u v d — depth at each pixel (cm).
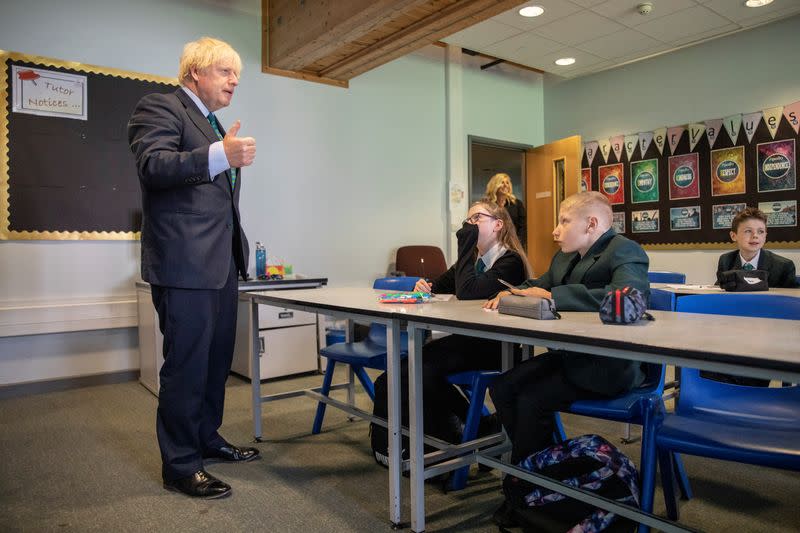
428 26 361
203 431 221
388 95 511
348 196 483
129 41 375
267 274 411
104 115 365
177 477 191
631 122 580
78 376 362
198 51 196
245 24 423
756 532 163
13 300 339
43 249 348
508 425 163
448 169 555
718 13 435
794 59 464
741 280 264
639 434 254
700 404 151
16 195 337
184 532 165
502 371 203
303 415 291
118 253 374
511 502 159
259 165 432
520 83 633
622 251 164
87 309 347
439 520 172
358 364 234
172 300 184
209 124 201
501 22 452
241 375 385
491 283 205
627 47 509
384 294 228
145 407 310
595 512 143
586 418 281
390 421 167
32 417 290
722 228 513
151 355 340
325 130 468
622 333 114
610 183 601
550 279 191
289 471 214
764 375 86
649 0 414
